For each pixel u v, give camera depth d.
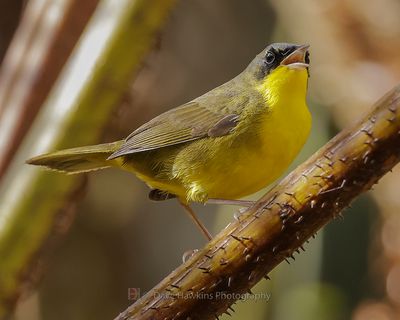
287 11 12.84
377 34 11.17
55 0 9.30
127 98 8.84
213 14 16.58
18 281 8.58
